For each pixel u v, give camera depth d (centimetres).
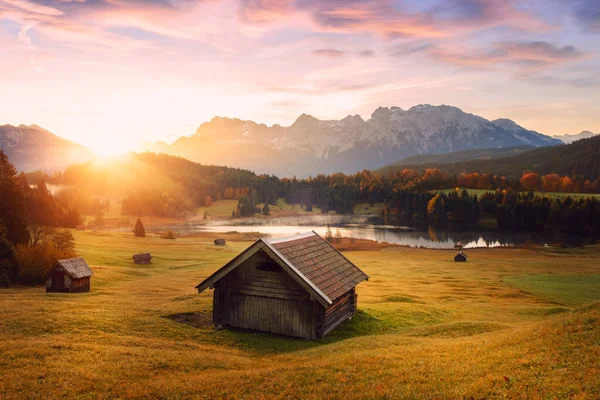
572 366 1446
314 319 2650
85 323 2831
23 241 7344
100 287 5625
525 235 18225
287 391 1570
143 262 8869
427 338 2638
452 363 1764
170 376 1833
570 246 14675
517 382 1397
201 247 12988
